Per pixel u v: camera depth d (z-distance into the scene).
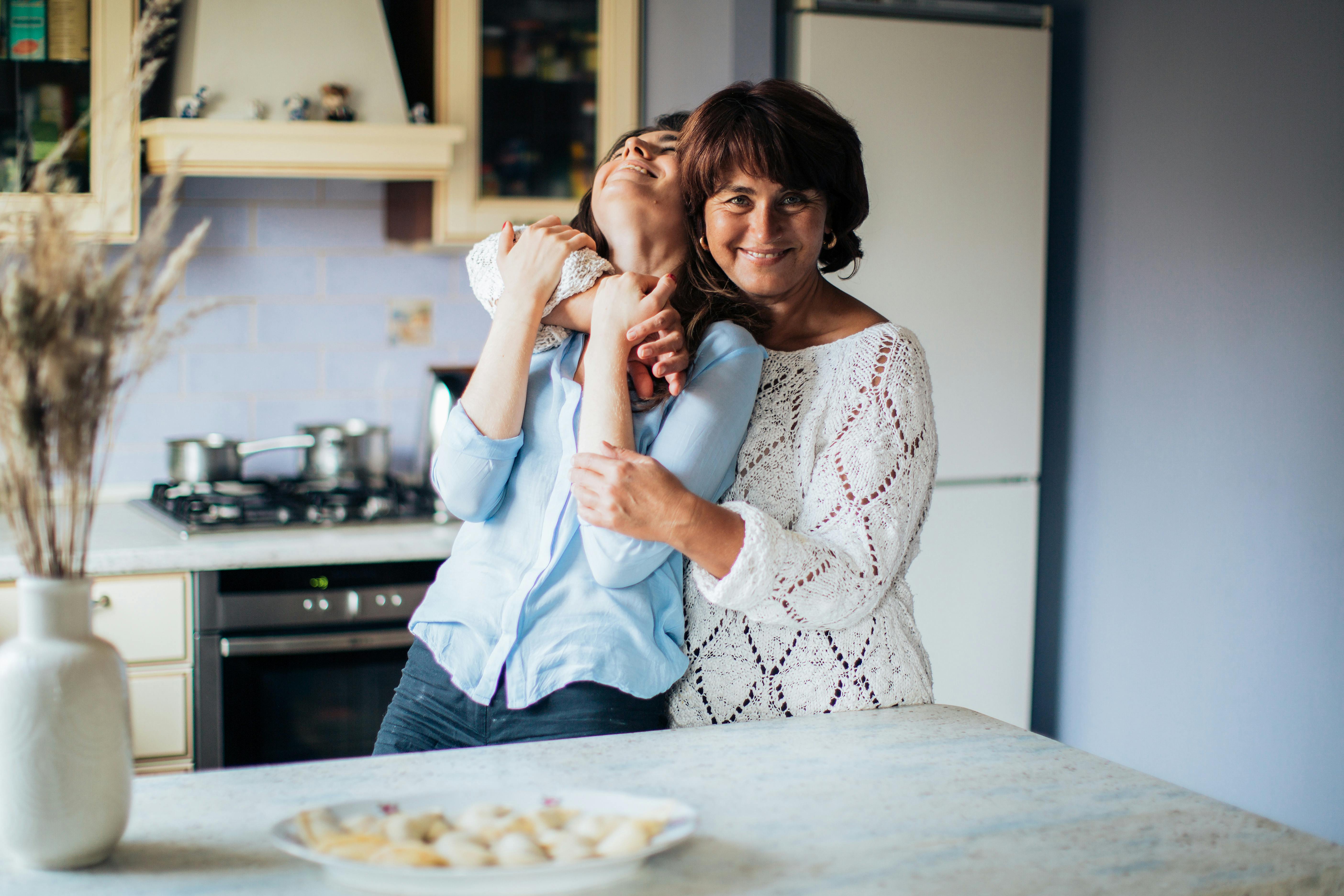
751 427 1.32
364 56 2.58
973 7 2.75
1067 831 0.93
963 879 0.84
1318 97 2.32
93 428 0.83
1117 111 2.82
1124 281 2.81
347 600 2.33
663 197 1.36
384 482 2.83
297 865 0.85
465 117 2.66
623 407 1.20
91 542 2.22
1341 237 2.28
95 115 2.34
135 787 1.01
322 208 2.89
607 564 1.18
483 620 1.25
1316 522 2.35
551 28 2.73
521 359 1.25
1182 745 2.69
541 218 2.74
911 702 1.30
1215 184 2.56
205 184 2.78
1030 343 2.86
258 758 2.30
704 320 1.32
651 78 2.88
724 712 1.28
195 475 2.65
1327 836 2.35
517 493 1.28
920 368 1.29
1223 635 2.57
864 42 2.64
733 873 0.85
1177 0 2.63
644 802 0.92
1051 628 3.07
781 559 1.13
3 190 2.29
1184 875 0.86
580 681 1.21
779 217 1.27
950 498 2.82
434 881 0.79
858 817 0.95
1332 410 2.31
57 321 0.79
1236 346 2.52
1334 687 2.33
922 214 2.72
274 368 2.89
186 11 2.48
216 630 2.24
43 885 0.82
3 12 2.31
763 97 1.24
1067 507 3.01
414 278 2.98
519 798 0.93
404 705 1.30
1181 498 2.67
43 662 0.82
